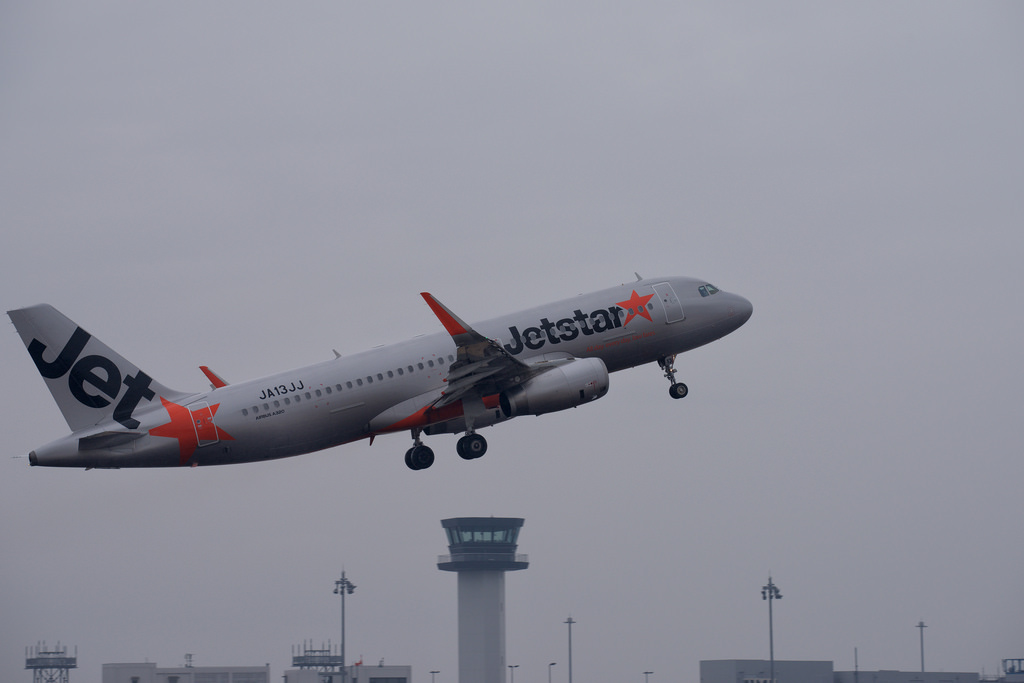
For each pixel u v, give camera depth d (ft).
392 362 489.67
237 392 469.16
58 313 463.83
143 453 457.68
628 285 548.31
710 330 554.46
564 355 518.78
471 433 518.37
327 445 488.85
